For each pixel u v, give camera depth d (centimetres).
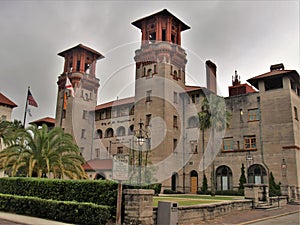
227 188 3028
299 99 3100
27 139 1723
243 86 3434
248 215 1435
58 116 3697
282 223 1200
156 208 1005
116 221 950
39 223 1057
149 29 2917
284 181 2714
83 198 1139
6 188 1554
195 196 2439
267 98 2975
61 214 1127
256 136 2977
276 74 2895
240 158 3009
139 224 931
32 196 1372
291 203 2381
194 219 1141
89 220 1028
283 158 2766
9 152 1741
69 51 3725
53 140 1758
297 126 2892
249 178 2931
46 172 1783
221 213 1359
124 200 1000
